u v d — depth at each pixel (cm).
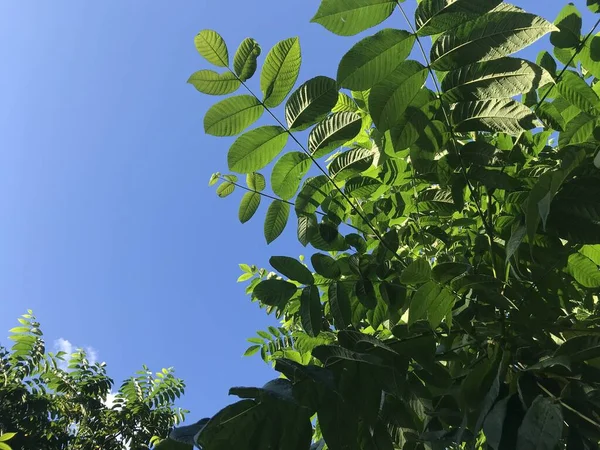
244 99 201
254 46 204
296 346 257
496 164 193
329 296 221
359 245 228
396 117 173
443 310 181
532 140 230
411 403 194
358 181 226
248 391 147
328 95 198
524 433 132
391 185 245
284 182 217
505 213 217
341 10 166
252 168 208
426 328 198
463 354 199
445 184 209
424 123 183
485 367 170
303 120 200
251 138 204
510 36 163
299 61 201
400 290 216
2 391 793
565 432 143
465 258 197
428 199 239
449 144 197
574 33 203
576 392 151
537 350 171
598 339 151
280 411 154
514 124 176
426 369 185
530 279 188
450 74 176
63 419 883
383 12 167
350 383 173
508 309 181
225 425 145
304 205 223
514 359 168
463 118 183
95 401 896
